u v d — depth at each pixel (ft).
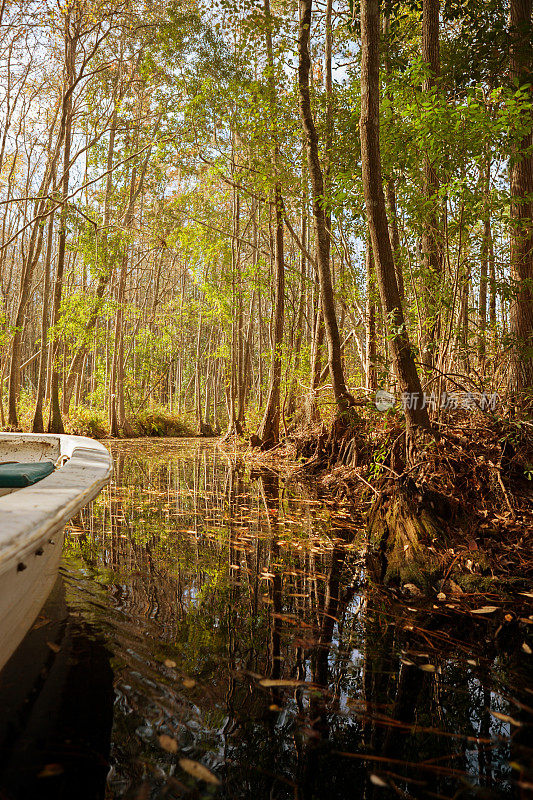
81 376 66.59
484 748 4.30
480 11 20.94
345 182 16.99
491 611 7.72
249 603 7.66
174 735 4.26
